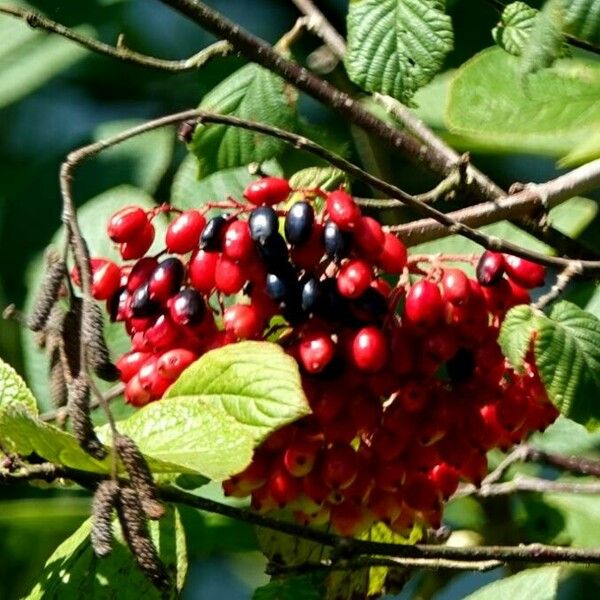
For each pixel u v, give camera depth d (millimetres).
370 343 689
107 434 693
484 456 723
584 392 694
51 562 729
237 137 781
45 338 680
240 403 675
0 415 681
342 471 698
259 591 726
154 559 650
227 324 693
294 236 685
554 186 747
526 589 752
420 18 727
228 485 707
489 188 749
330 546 735
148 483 655
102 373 662
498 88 740
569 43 737
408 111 786
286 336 700
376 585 768
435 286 691
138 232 709
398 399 705
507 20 732
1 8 736
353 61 728
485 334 704
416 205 704
